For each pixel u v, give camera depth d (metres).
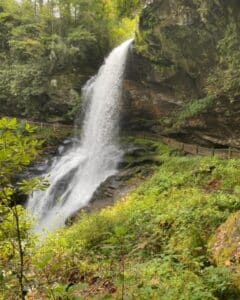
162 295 6.49
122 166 24.98
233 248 7.89
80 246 11.86
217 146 23.75
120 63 29.61
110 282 7.77
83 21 34.44
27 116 33.69
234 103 21.28
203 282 6.73
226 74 21.31
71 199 24.53
